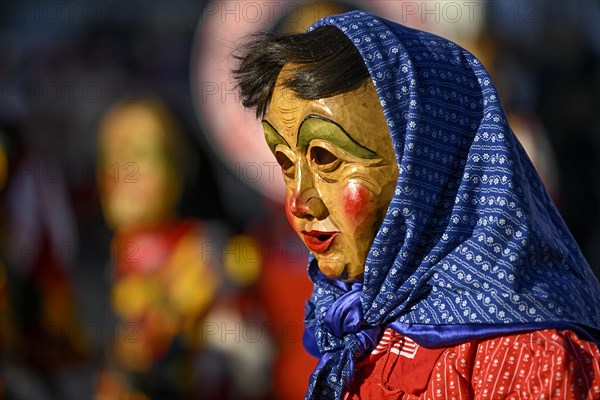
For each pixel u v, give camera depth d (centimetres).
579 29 1219
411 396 388
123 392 858
